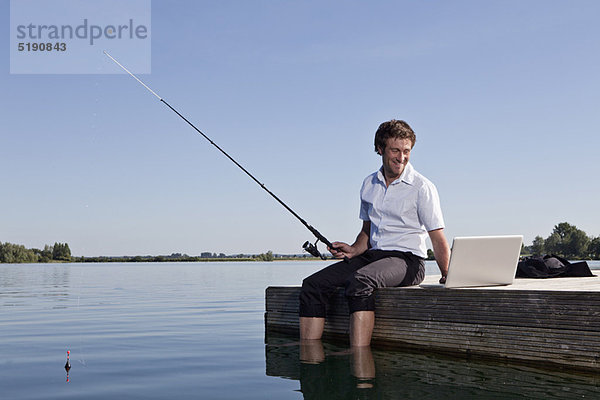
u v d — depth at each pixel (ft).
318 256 12.09
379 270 11.08
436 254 11.30
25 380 8.70
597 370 8.57
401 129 11.42
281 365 9.64
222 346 11.75
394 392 7.61
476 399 7.20
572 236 233.76
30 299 24.80
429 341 10.54
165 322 16.03
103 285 37.27
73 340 12.73
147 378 8.79
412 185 11.46
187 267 106.22
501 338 9.64
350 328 11.18
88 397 7.62
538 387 7.80
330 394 7.57
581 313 8.75
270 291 13.94
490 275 10.84
